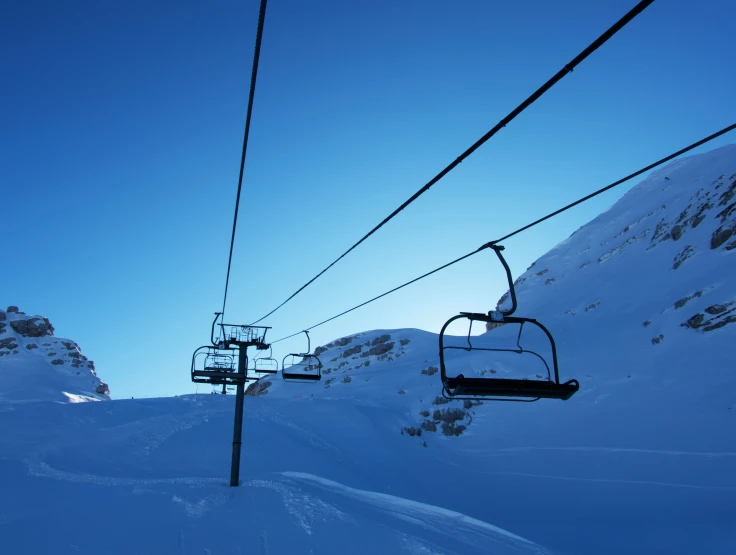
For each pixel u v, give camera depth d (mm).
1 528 13125
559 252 155625
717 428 46656
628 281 103000
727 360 59344
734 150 119562
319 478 26859
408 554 13242
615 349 74500
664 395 57000
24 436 41000
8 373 156250
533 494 39562
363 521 15922
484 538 16422
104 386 168250
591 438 51812
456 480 45344
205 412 53719
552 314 109000
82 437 41250
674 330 72125
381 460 49312
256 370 22531
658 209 128000
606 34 4184
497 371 76812
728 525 27031
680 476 38531
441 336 7102
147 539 12766
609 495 36562
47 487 20281
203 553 12008
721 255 85188
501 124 5461
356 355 114000
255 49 5617
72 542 12156
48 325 192875
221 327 22531
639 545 25750
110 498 17844
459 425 64250
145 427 45156
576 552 25219
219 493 19578
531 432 57375
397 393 78125
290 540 13438
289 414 59906
